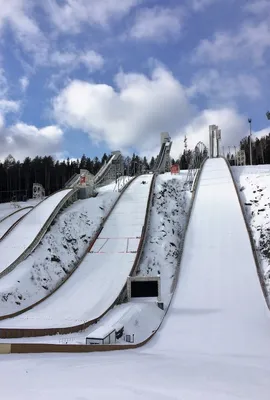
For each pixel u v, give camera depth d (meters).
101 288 33.31
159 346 22.50
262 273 34.56
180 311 29.64
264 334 24.41
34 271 35.69
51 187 111.88
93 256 40.06
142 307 29.11
